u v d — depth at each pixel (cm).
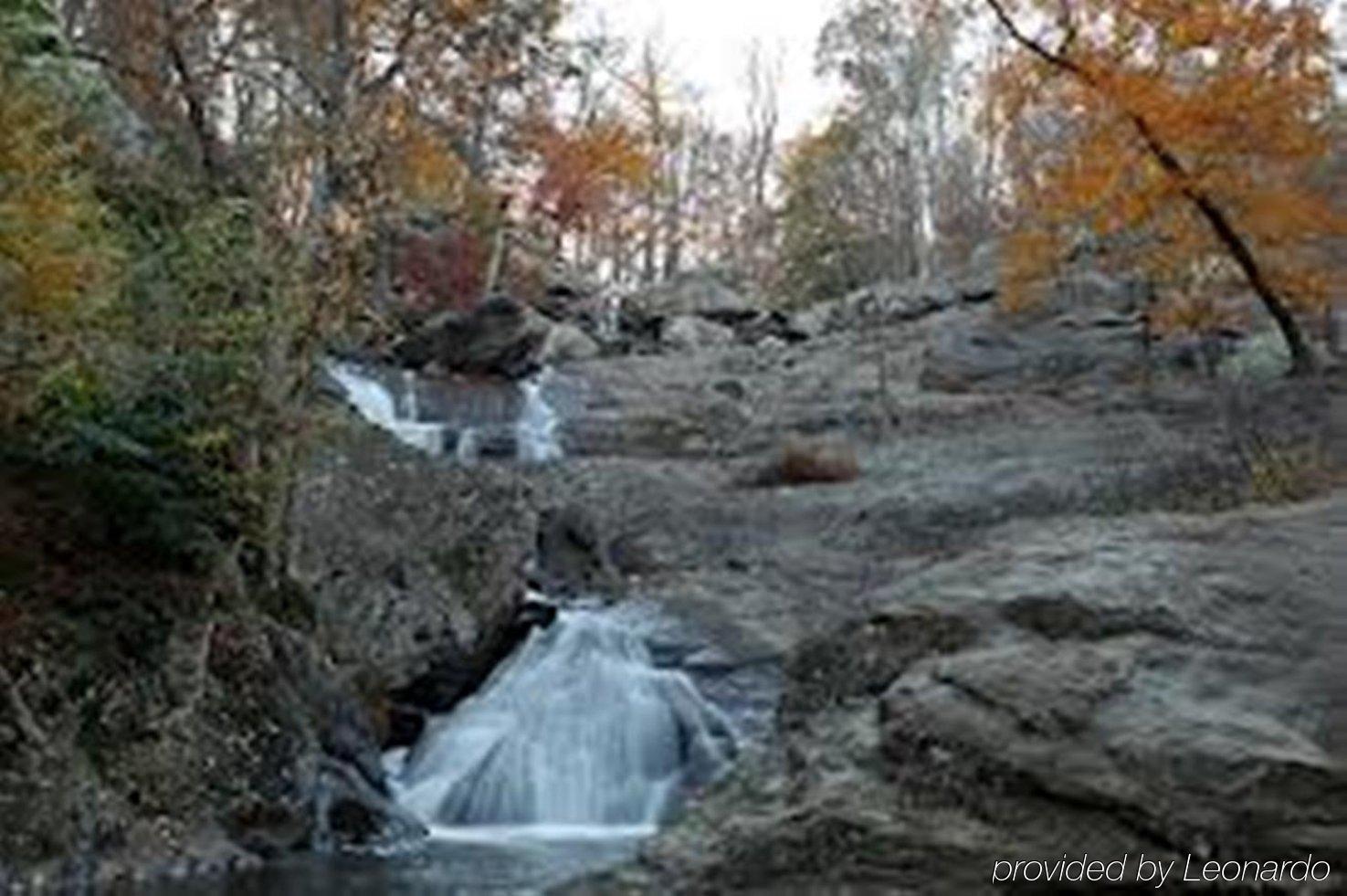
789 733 967
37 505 1236
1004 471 2273
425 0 1969
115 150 1742
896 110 5725
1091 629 872
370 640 1545
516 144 2933
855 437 2648
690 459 2628
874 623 980
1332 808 710
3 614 1148
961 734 816
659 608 1870
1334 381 2227
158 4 1969
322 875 1130
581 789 1529
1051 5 2077
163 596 1257
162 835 1118
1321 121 2195
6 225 1138
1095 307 3020
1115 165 2139
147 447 1300
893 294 3950
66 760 1104
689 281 4325
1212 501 1575
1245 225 2191
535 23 2217
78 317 1216
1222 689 802
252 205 1448
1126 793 748
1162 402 2508
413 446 2092
